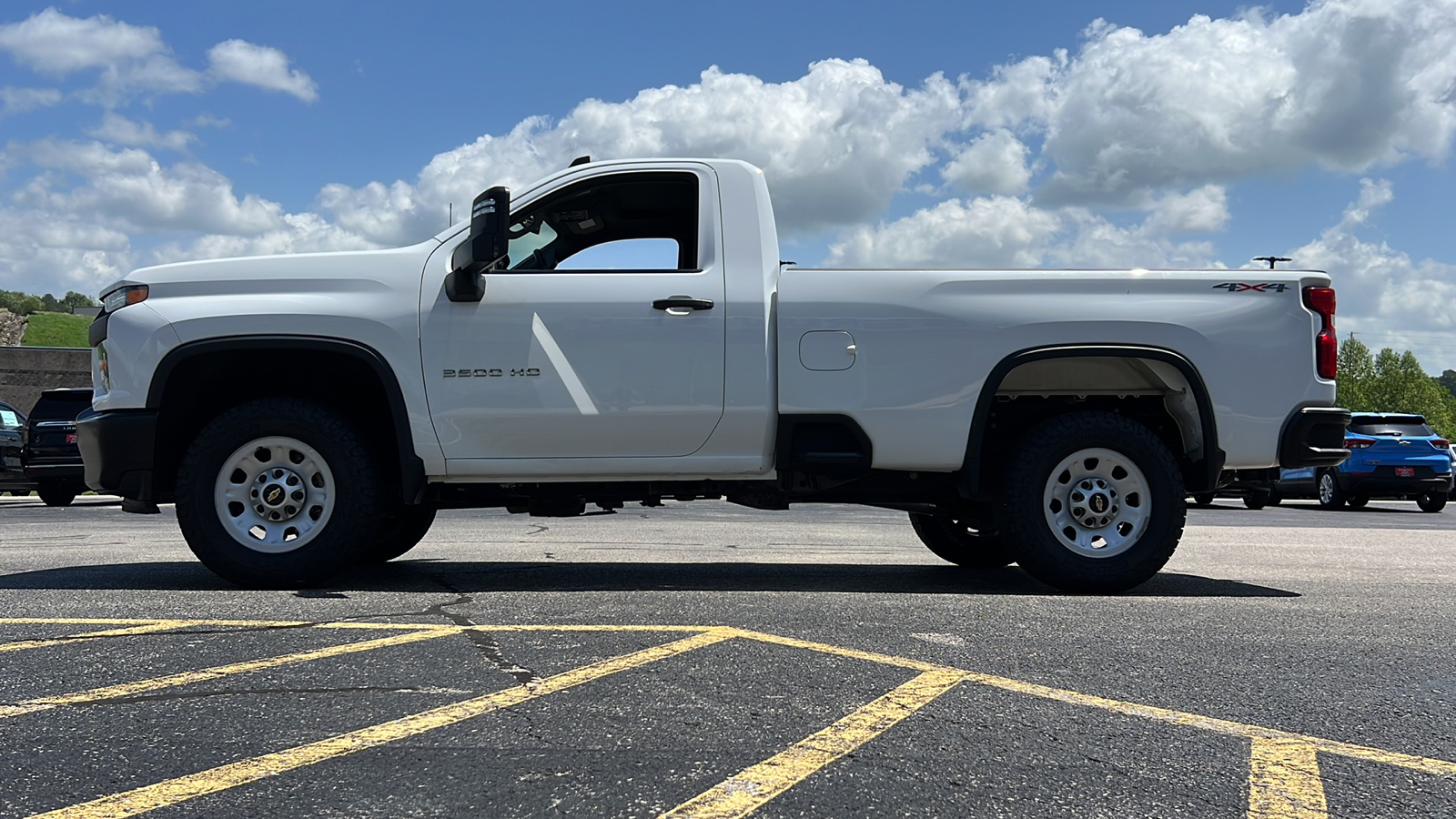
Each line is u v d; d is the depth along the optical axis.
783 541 7.92
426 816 1.89
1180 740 2.41
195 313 4.51
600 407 4.61
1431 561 6.58
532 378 4.59
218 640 3.41
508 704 2.64
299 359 4.68
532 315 4.60
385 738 2.36
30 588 4.62
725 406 4.64
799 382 4.62
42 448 14.62
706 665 3.09
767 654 3.24
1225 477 4.86
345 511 4.53
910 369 4.64
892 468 4.71
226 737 2.36
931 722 2.52
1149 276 4.73
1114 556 4.67
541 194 4.85
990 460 4.98
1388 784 2.13
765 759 2.23
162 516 12.13
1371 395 91.44
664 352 4.62
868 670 3.05
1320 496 17.42
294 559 4.52
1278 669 3.15
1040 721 2.55
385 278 4.63
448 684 2.84
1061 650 3.38
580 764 2.19
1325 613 4.20
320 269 4.65
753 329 4.66
